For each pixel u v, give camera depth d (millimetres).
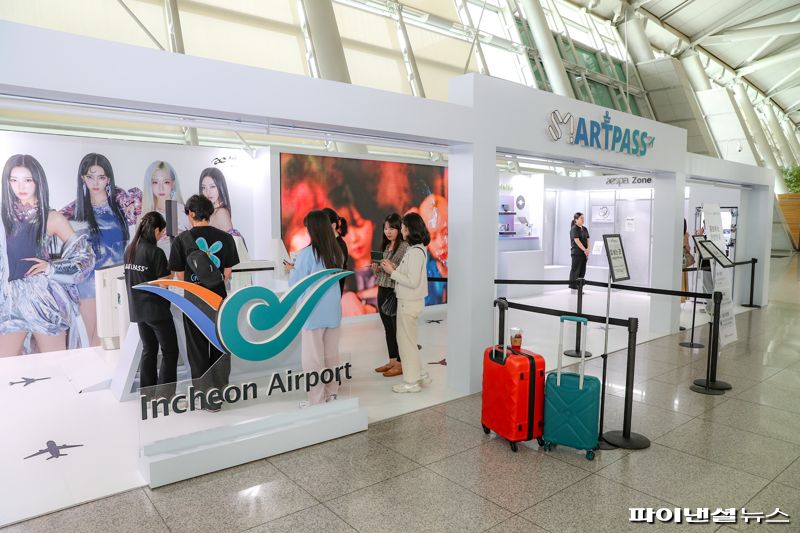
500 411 3611
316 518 2719
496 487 3061
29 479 3121
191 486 3053
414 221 4594
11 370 5387
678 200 7297
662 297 7355
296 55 8484
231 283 5223
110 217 6340
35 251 5934
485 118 4699
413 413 4262
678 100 15430
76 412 4242
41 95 2820
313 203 7469
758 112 26969
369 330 7465
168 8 7523
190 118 3498
